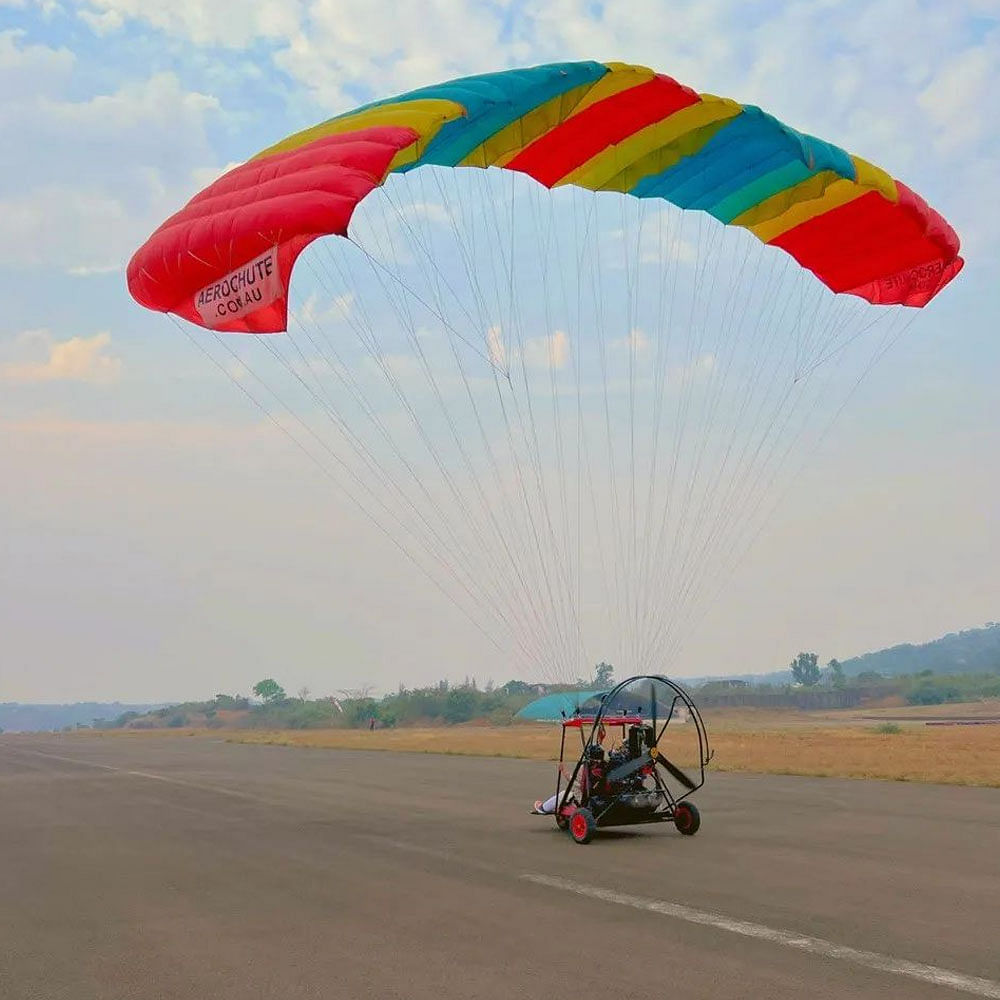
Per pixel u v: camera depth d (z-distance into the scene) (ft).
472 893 35.53
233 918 32.58
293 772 106.73
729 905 32.65
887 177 60.95
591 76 51.47
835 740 167.53
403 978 24.95
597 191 64.64
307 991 24.17
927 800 66.54
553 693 54.24
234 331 49.08
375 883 38.04
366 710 473.26
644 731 51.13
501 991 23.67
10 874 42.93
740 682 581.53
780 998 22.65
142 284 51.62
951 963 25.43
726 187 62.49
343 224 43.34
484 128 51.98
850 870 39.24
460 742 183.62
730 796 70.33
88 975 26.25
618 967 25.41
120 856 47.34
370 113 50.75
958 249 66.13
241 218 45.60
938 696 556.10
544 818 59.16
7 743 252.42
